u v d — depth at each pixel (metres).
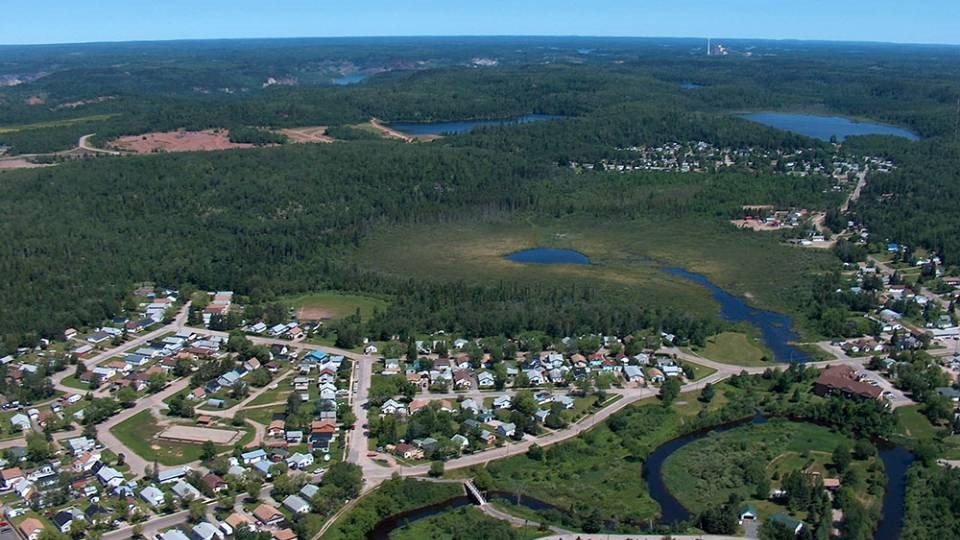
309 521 168.38
